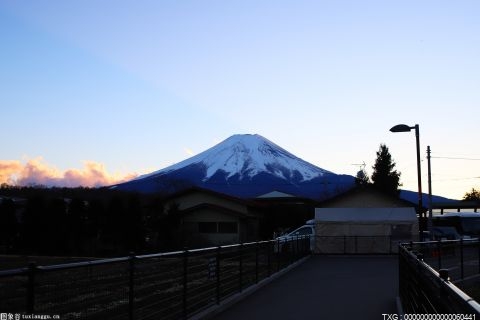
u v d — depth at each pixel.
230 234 45.00
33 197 39.50
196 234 43.09
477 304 3.03
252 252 15.47
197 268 10.45
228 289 12.55
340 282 17.05
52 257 32.31
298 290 14.85
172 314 8.98
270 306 11.84
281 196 71.06
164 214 41.81
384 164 74.88
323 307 11.66
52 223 38.81
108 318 6.63
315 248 36.59
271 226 51.81
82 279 6.03
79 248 38.69
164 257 8.72
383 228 37.50
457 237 39.53
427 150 38.78
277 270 19.72
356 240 36.28
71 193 70.44
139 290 7.79
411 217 37.72
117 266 6.94
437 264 15.74
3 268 24.38
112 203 40.00
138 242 39.59
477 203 63.69
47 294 5.35
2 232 39.88
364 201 39.44
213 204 45.12
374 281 17.36
